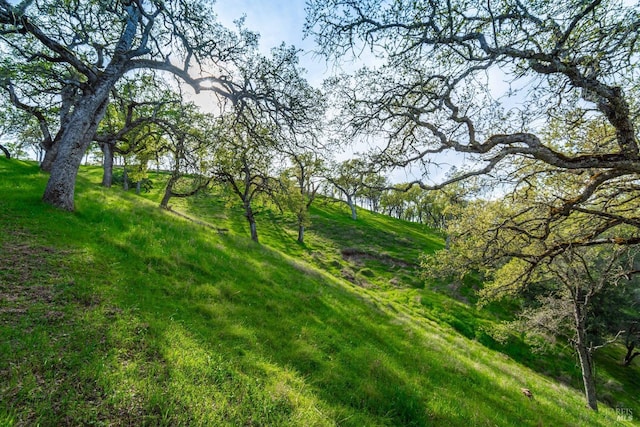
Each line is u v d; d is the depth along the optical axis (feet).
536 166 28.19
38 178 50.31
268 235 146.10
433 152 23.58
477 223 36.27
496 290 49.70
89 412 12.39
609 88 18.71
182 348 18.85
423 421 21.57
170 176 84.94
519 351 90.22
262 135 46.96
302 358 24.38
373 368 26.84
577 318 60.90
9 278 20.10
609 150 25.35
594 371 90.07
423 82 23.94
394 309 75.51
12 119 68.74
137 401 13.80
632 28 16.71
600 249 40.29
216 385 16.67
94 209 40.91
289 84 42.47
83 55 51.57
